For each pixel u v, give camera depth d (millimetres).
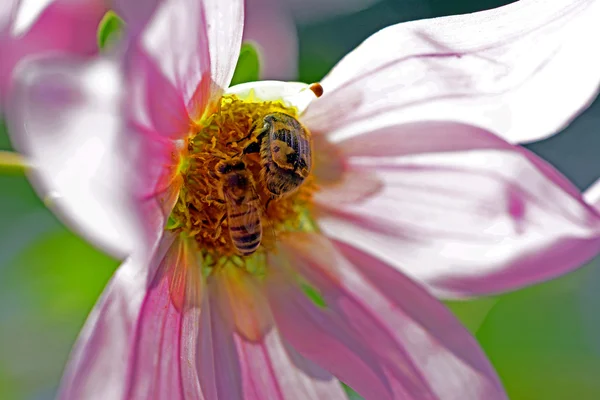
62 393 235
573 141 394
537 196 264
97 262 318
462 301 307
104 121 222
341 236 288
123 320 243
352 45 348
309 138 276
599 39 262
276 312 282
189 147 275
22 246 319
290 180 269
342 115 283
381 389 274
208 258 280
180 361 261
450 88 272
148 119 242
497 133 265
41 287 319
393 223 285
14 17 249
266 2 308
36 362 322
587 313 325
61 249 318
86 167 220
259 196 277
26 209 321
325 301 283
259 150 274
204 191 276
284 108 281
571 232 264
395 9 369
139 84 229
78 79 220
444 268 281
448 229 280
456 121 276
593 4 259
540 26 262
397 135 281
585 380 322
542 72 267
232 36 259
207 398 265
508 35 262
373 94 278
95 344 238
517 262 273
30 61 219
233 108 277
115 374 242
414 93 275
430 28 263
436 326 276
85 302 319
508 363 322
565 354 323
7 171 251
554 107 268
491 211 274
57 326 321
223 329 278
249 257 283
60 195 221
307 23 343
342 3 349
